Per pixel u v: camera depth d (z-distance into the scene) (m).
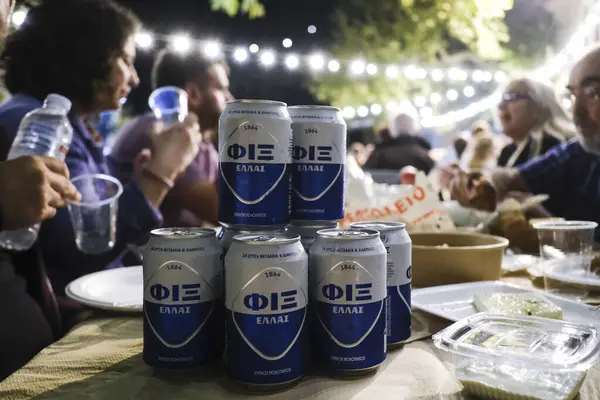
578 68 2.04
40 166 1.08
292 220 0.77
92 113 1.79
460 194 1.86
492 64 3.68
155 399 0.61
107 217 1.39
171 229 0.72
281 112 0.72
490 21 3.42
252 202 0.70
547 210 2.11
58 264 1.50
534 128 2.40
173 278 0.66
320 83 4.18
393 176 2.94
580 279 1.09
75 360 0.74
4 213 1.04
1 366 1.13
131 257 1.75
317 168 0.75
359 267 0.64
